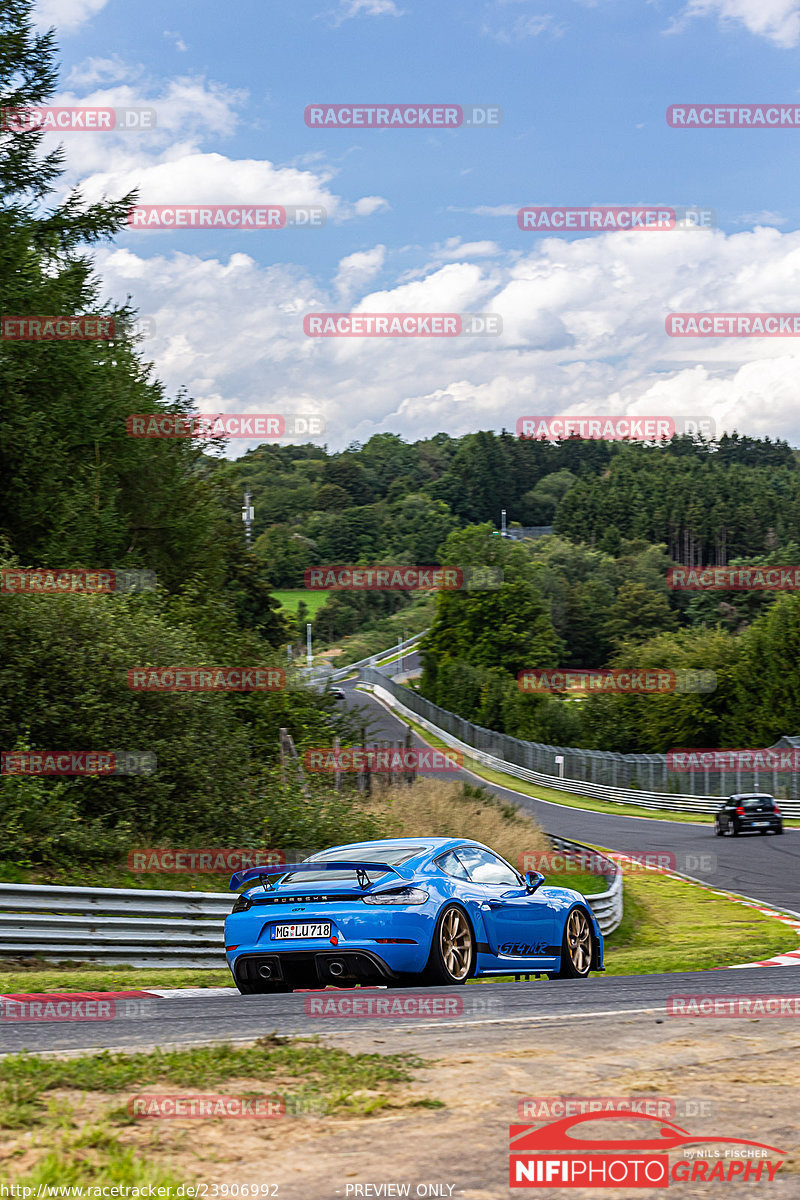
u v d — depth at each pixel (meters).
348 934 11.34
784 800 63.44
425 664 152.88
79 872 20.91
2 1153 4.62
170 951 17.33
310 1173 4.60
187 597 35.19
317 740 36.16
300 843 26.06
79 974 14.52
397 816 33.78
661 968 17.02
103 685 24.20
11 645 23.69
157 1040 7.63
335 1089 5.86
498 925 12.69
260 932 11.70
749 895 32.88
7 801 20.95
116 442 39.88
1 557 26.47
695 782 72.00
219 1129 5.14
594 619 187.38
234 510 48.84
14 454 33.31
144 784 23.95
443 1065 6.54
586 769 85.75
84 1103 5.49
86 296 39.91
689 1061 6.72
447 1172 4.64
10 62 37.38
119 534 37.41
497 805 42.94
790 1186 4.57
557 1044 7.30
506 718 118.19
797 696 81.44
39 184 38.34
